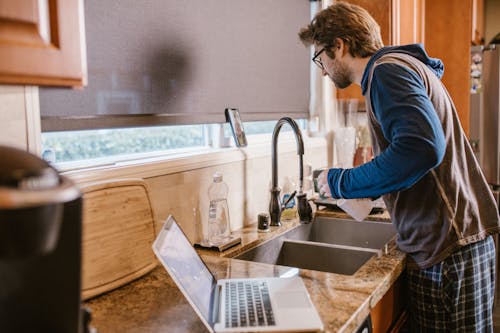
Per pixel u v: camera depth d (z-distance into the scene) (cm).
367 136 277
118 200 115
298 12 228
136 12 135
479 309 152
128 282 117
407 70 131
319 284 115
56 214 49
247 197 189
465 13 337
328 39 156
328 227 210
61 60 73
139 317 98
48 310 58
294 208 204
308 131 255
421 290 147
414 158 121
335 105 272
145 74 139
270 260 171
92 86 123
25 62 68
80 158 138
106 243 111
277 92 213
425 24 348
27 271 56
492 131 372
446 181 142
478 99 370
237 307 98
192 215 157
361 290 111
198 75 162
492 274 159
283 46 216
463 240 143
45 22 71
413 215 145
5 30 65
